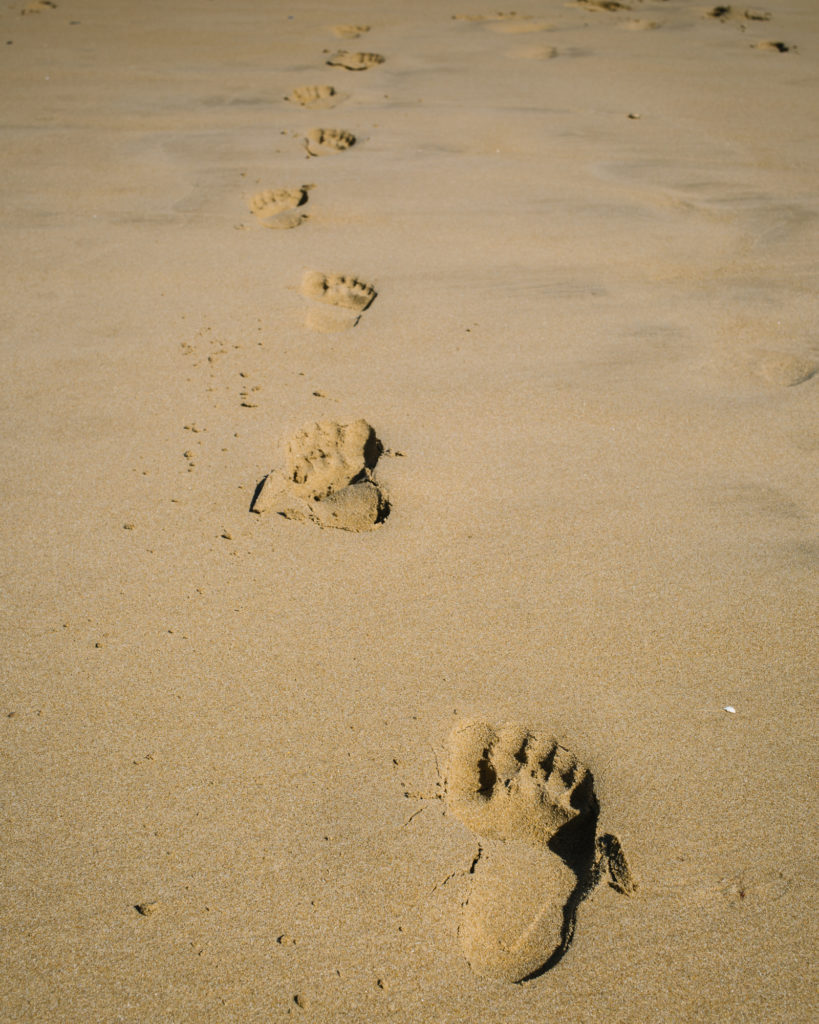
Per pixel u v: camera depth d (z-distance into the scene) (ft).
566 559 4.31
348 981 3.55
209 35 9.62
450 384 4.95
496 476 4.58
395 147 6.84
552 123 7.18
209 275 5.59
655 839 3.74
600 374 5.00
